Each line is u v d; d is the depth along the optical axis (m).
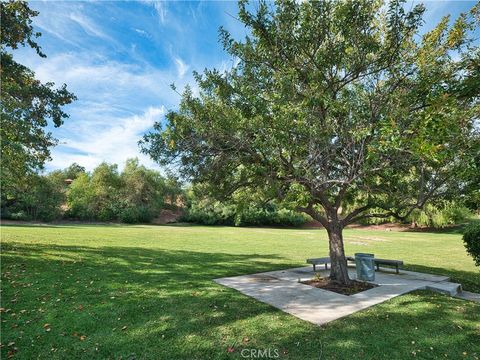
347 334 4.61
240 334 4.59
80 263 9.84
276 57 6.95
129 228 32.53
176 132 6.15
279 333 4.63
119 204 46.00
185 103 6.30
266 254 14.30
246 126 5.91
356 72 6.67
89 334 4.56
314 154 6.16
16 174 12.62
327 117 6.70
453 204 8.23
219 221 47.19
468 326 4.96
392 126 4.52
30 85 11.51
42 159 13.02
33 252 11.34
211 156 6.94
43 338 4.41
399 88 6.19
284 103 6.14
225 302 6.13
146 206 46.94
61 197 43.06
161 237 21.69
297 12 6.49
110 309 5.60
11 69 10.89
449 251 16.28
